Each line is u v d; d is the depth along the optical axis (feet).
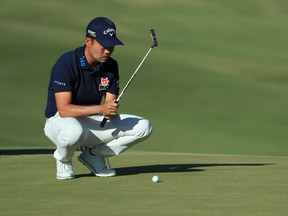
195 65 453.58
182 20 599.16
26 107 346.95
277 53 530.68
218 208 67.26
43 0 581.53
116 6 609.83
